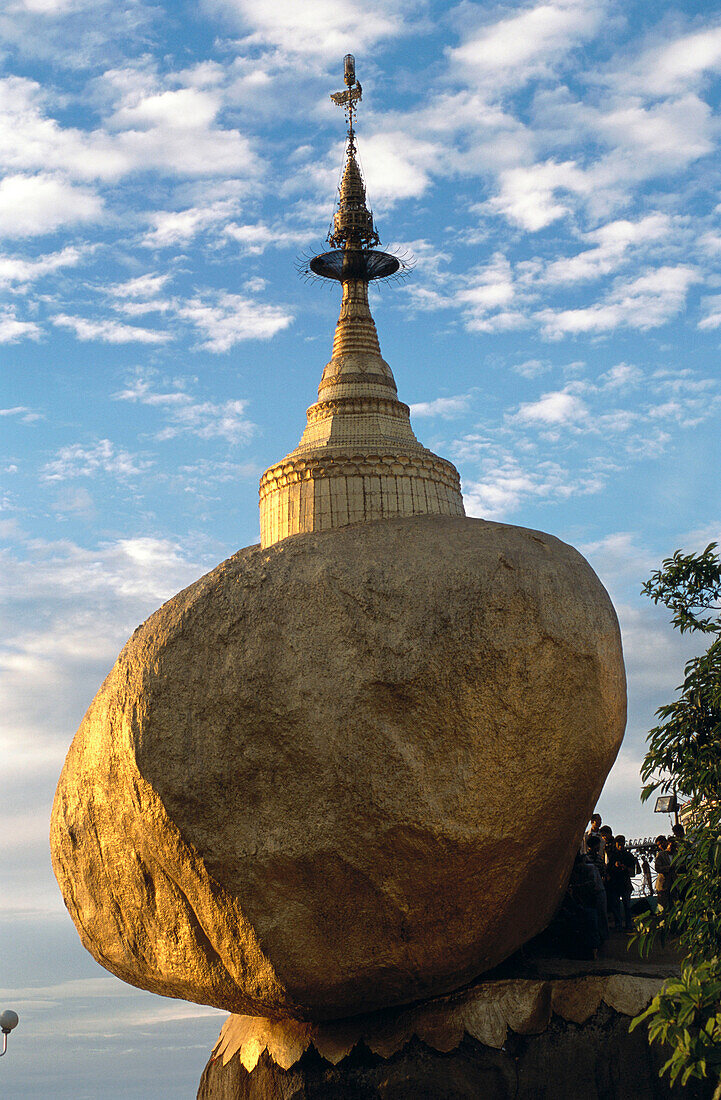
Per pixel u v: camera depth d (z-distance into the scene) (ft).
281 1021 65.21
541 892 63.00
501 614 58.44
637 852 88.02
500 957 63.10
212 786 58.03
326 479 94.07
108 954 67.92
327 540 62.80
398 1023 62.08
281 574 61.21
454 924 58.70
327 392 105.60
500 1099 59.62
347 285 114.83
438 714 57.00
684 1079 38.47
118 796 62.80
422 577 59.41
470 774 56.80
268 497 97.71
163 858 60.18
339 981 58.39
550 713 58.54
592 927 67.72
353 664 57.88
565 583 60.85
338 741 56.90
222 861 57.57
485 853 57.26
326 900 57.41
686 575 57.06
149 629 63.62
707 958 50.01
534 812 58.49
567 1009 62.64
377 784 56.39
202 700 59.36
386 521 64.34
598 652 60.59
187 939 62.08
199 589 63.16
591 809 63.57
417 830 56.03
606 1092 60.70
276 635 59.36
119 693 62.54
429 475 95.55
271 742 57.67
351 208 117.08
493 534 62.23
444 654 57.47
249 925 57.88
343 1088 60.90
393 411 102.83
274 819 57.16
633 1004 62.39
